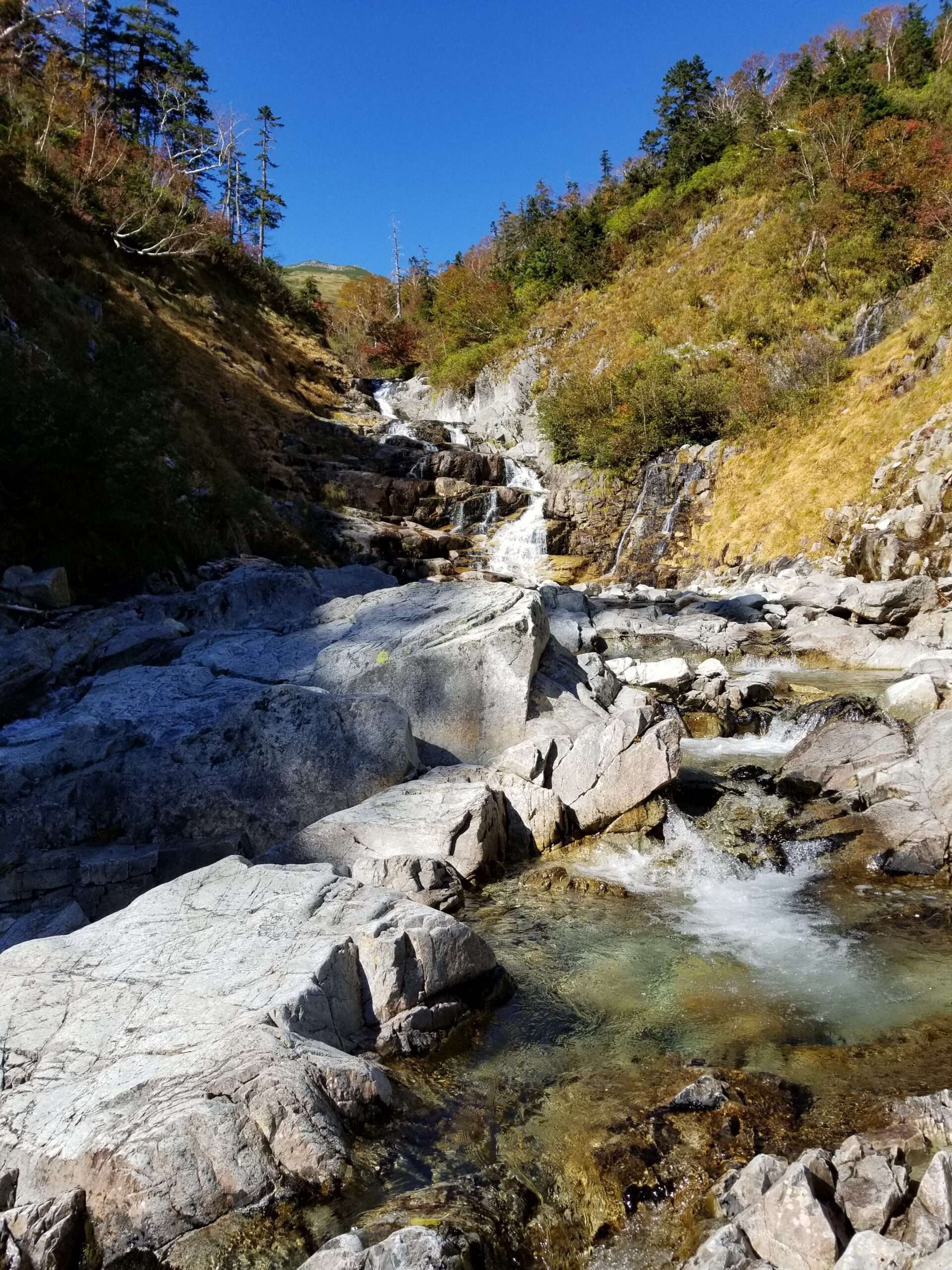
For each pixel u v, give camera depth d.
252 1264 3.14
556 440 32.97
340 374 41.22
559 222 48.50
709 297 34.53
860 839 7.14
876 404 23.75
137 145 39.16
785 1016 4.77
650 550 26.95
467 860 6.77
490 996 5.01
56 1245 3.16
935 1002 4.86
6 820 7.12
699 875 6.94
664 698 11.52
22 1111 3.78
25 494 14.63
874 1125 3.68
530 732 8.62
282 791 7.51
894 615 15.58
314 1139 3.51
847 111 33.44
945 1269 2.52
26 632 10.94
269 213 59.28
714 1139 3.71
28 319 19.47
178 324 30.84
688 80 50.47
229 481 22.58
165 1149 3.32
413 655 8.96
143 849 6.95
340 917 4.93
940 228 27.84
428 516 29.38
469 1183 3.50
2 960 4.81
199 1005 4.27
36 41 37.75
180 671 9.63
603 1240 3.29
